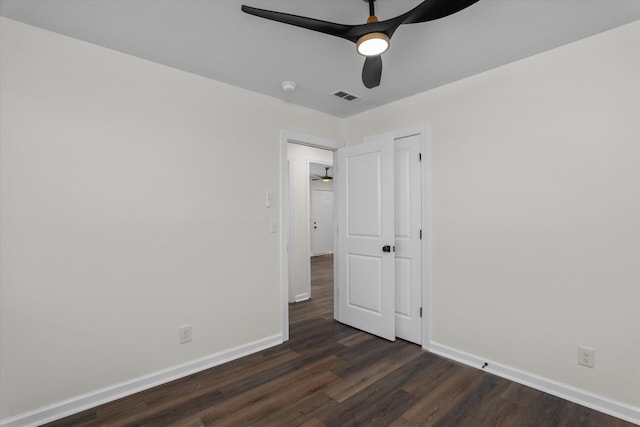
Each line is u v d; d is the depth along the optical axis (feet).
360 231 10.82
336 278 11.90
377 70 6.13
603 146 6.41
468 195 8.44
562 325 6.91
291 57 7.37
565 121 6.87
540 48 6.99
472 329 8.36
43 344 6.19
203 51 7.09
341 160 11.56
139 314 7.29
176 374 7.76
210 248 8.44
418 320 9.59
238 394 7.04
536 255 7.27
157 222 7.59
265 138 9.68
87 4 5.45
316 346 9.59
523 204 7.47
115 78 7.04
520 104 7.51
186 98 8.08
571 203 6.79
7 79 5.91
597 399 6.43
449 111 8.83
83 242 6.63
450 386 7.33
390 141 9.87
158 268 7.58
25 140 6.06
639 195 6.03
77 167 6.58
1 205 5.84
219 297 8.58
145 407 6.58
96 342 6.75
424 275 9.35
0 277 5.83
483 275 8.16
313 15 5.80
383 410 6.46
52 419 6.18
